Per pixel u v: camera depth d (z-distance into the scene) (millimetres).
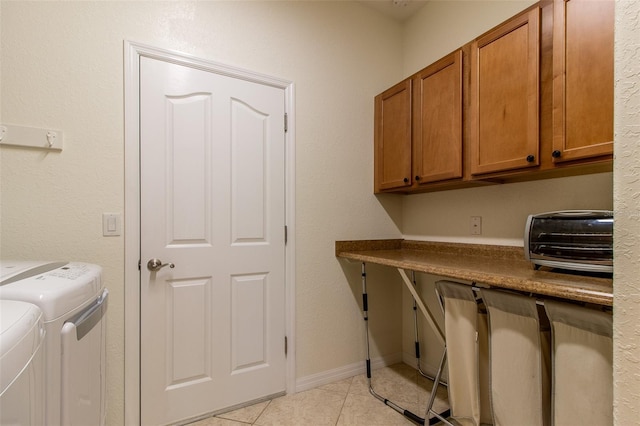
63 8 1420
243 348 1841
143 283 1575
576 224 1147
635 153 508
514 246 1759
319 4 2139
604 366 901
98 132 1481
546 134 1326
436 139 1831
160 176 1621
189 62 1695
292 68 2025
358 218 2277
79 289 929
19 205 1336
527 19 1382
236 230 1829
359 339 2260
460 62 1681
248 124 1869
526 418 1118
